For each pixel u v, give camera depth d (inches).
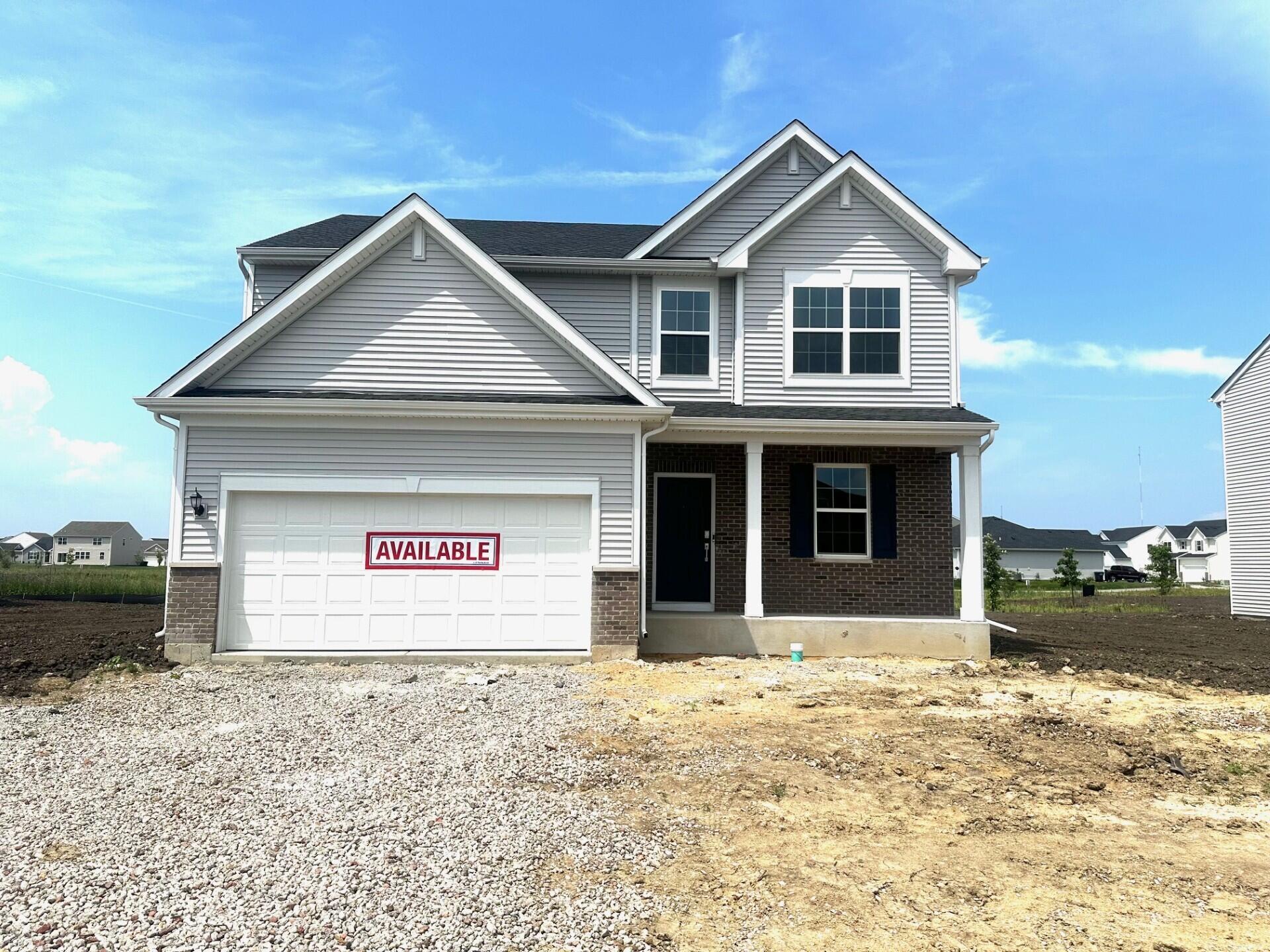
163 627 506.9
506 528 482.6
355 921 167.0
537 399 494.9
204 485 464.1
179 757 276.5
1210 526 3427.7
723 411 559.8
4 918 165.9
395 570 474.6
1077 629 799.7
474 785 252.8
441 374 497.4
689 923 173.3
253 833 211.2
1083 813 252.8
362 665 454.6
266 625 465.7
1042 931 174.6
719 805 244.4
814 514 590.2
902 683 439.2
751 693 397.4
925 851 217.5
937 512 591.8
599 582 478.3
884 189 585.9
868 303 590.2
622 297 605.0
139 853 198.1
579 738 306.0
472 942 160.9
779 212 583.5
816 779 271.0
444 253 501.7
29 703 358.0
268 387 488.4
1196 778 291.7
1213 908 187.6
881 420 526.6
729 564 584.4
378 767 267.6
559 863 199.2
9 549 1635.1
